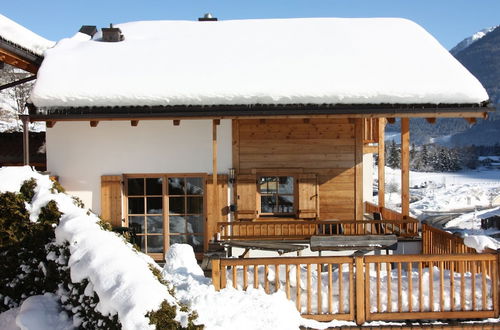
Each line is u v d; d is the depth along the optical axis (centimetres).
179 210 1130
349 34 1292
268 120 1134
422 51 1166
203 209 1130
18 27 1162
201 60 1135
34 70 1220
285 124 1138
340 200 1146
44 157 1226
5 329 525
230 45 1235
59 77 1029
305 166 1141
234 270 653
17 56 1123
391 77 1025
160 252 1130
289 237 1030
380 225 1069
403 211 1032
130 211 1127
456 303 673
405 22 1386
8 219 565
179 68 1085
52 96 970
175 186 1127
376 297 682
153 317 427
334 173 1146
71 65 1092
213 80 1020
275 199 1155
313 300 676
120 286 447
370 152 1348
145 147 1117
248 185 1120
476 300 680
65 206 572
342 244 859
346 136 1143
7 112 3784
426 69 1059
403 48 1190
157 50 1205
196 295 552
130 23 1491
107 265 473
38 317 496
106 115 973
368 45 1212
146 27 1424
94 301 472
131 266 476
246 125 1135
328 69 1068
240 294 576
